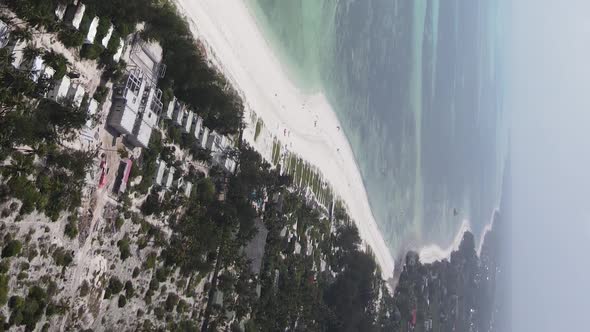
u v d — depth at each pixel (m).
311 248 88.81
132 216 51.25
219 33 71.69
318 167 98.81
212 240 61.47
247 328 69.31
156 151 54.19
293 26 92.19
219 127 66.38
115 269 49.09
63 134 43.53
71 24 44.19
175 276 57.50
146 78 53.47
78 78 45.53
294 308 79.12
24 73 39.25
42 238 41.31
